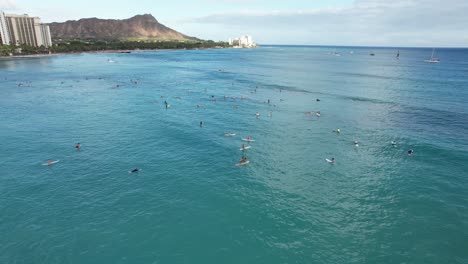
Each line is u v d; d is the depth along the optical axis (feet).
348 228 110.01
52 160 162.30
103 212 117.29
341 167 157.58
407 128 219.61
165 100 311.68
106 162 160.86
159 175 147.33
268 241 103.30
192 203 124.16
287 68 637.30
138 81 444.55
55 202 123.24
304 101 307.37
